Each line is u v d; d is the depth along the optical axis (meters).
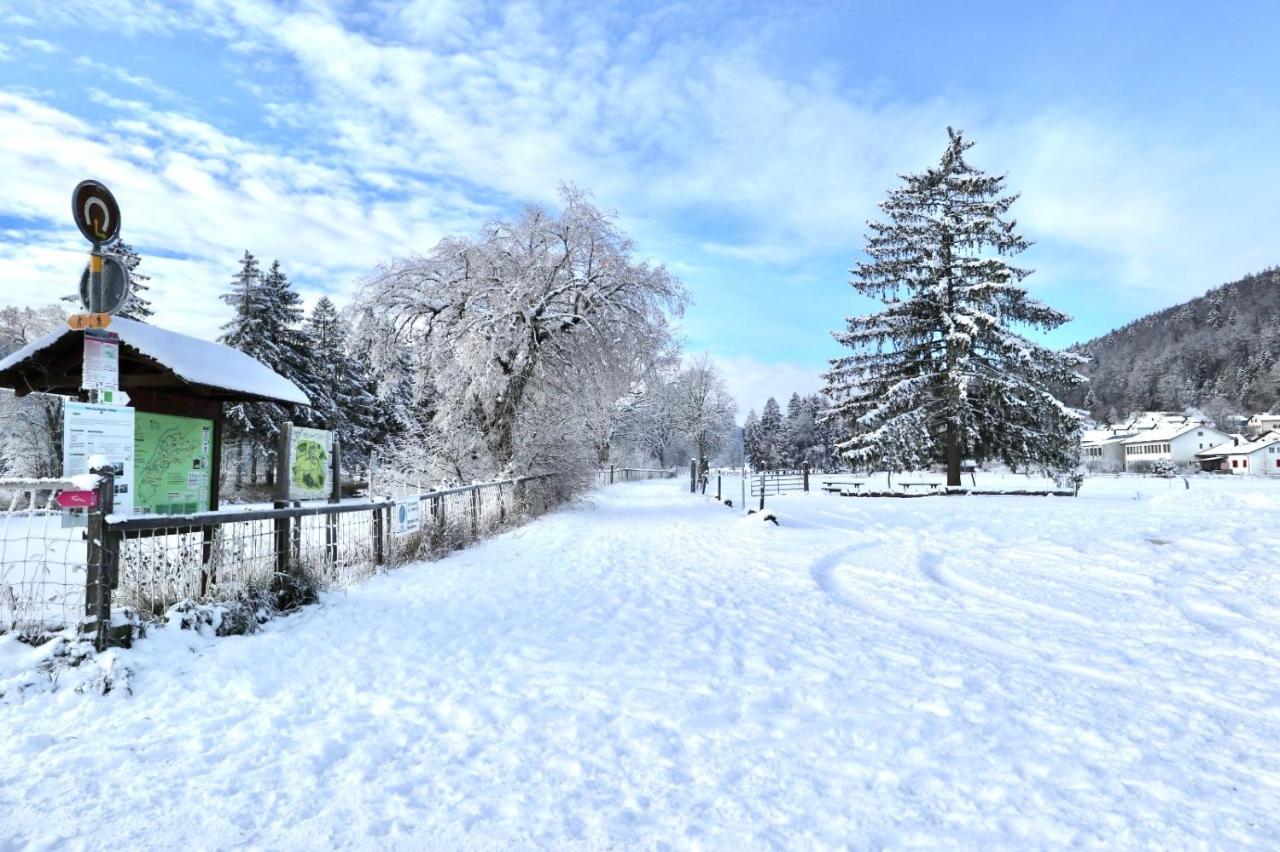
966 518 17.17
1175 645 5.80
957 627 6.46
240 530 6.92
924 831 2.86
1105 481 45.75
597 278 20.78
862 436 32.22
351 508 8.59
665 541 13.16
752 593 8.16
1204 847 2.75
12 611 5.12
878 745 3.74
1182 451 91.12
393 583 8.53
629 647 5.73
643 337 21.12
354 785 3.27
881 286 32.78
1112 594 7.83
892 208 33.25
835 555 11.30
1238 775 3.40
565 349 20.84
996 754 3.63
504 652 5.55
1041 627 6.45
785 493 30.94
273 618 6.33
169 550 6.36
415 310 20.91
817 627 6.48
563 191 20.89
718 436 77.81
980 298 30.95
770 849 2.73
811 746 3.73
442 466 19.05
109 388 5.69
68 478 4.95
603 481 39.41
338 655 5.39
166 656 4.98
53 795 3.14
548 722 4.05
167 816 2.97
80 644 4.74
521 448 20.20
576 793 3.19
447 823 2.93
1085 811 3.03
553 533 14.55
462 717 4.12
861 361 33.47
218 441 7.83
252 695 4.46
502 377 19.78
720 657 5.44
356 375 39.94
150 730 3.91
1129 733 3.92
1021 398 30.42
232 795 3.17
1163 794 3.19
